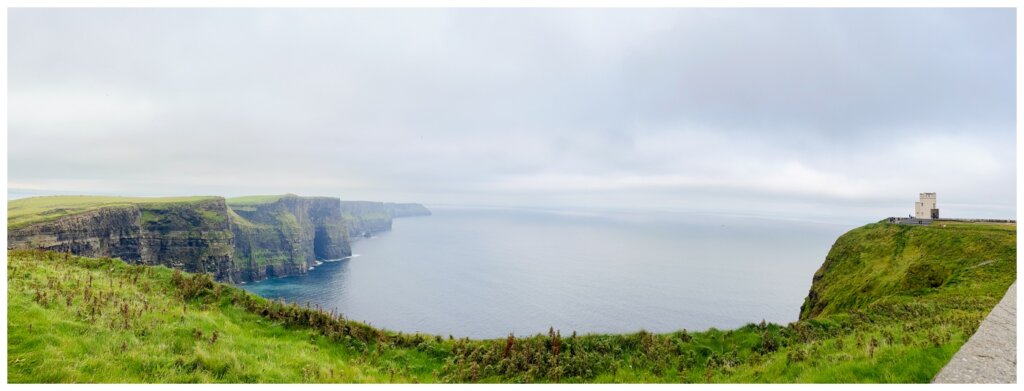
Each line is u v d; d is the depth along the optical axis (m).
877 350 16.94
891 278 56.78
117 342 15.84
